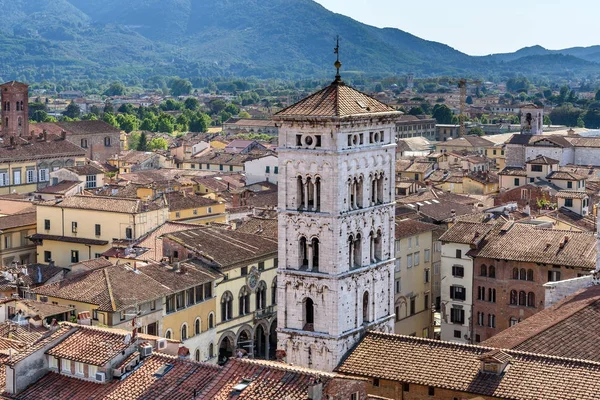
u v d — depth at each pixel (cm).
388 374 10450
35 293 15525
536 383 9562
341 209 11369
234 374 9294
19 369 9850
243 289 17650
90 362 9762
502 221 18575
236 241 18262
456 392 9919
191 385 9362
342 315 11512
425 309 19212
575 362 9700
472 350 10456
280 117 11450
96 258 18238
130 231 19275
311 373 9125
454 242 17775
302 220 11525
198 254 17238
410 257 18562
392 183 12281
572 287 13900
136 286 15538
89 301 14962
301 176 11506
